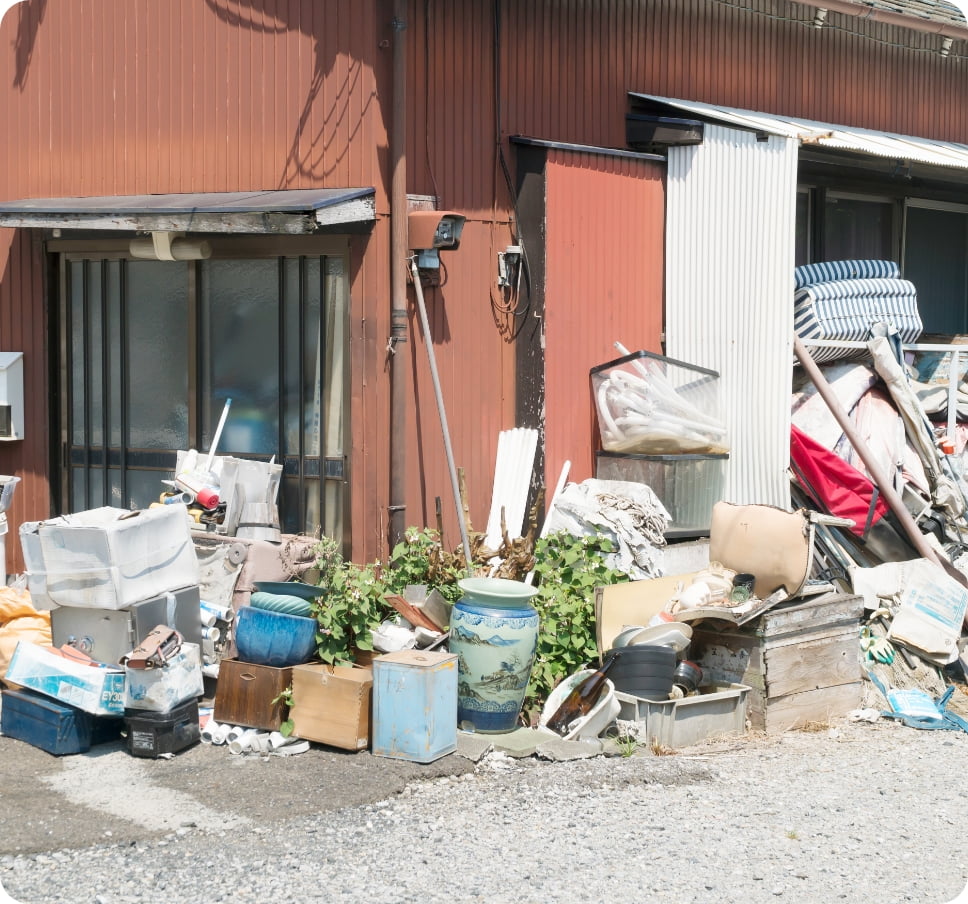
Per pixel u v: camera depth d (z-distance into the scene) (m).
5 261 9.89
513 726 7.19
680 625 7.62
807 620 7.96
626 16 9.84
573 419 9.23
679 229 9.84
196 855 5.34
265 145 8.62
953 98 12.78
